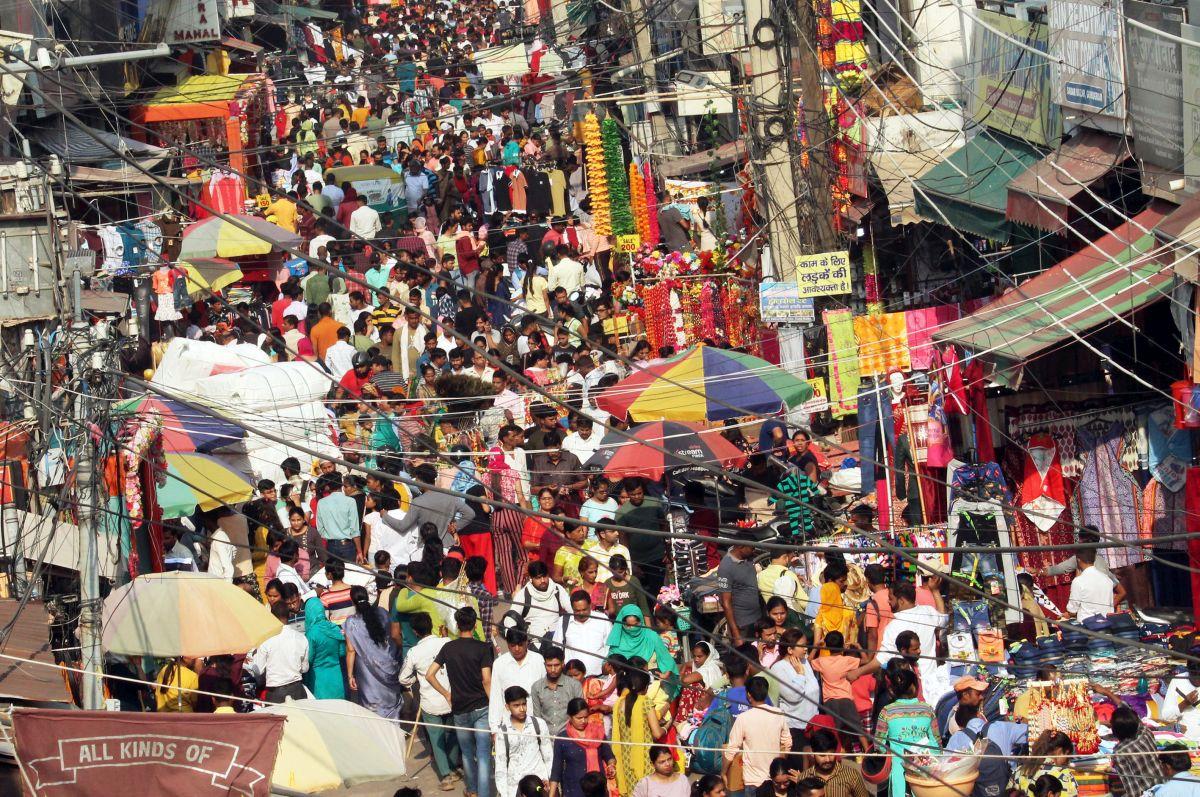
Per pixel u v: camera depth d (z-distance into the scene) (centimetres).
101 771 1986
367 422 3938
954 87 4703
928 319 4034
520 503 3434
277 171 6875
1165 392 3173
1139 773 2455
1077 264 3494
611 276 5669
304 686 2928
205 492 3303
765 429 3556
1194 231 2997
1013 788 2488
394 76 9169
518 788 2478
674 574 3334
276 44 9412
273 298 5522
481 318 4934
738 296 4853
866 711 2752
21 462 3050
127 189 5597
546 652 2720
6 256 3547
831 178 4319
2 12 5619
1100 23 3619
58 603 2831
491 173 6462
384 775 2428
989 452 3459
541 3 10494
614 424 3750
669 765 2469
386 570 3078
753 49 4162
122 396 3588
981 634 2850
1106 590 3089
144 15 6894
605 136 5709
